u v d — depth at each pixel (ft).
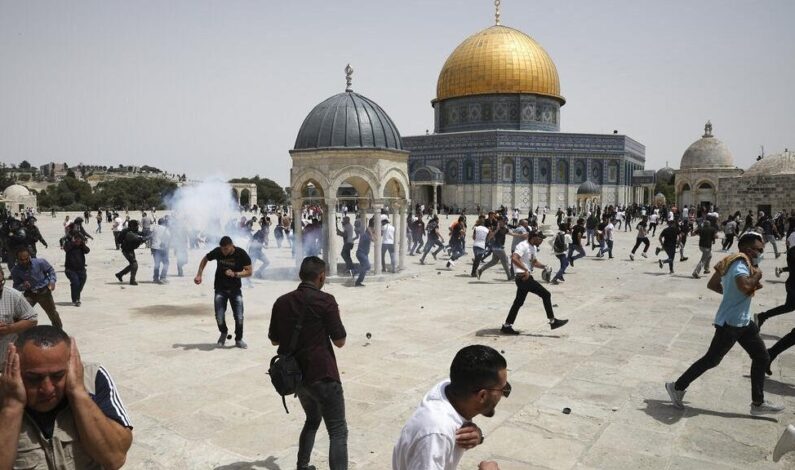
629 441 18.99
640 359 28.53
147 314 38.81
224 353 29.25
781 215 115.55
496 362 9.09
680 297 46.57
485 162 215.10
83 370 9.09
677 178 217.36
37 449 8.57
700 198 213.46
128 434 9.13
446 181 223.51
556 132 215.72
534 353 29.60
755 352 20.61
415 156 228.84
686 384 21.53
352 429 19.89
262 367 26.96
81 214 228.63
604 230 77.41
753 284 20.03
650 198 268.41
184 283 53.42
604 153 219.82
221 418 20.86
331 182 55.11
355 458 17.71
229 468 17.02
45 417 8.64
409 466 8.85
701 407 22.04
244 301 44.01
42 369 8.22
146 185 317.42
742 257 20.44
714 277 21.29
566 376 25.82
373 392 23.68
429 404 9.14
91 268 64.95
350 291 49.14
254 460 17.54
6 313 17.97
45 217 210.59
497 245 54.60
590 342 31.86
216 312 30.19
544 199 216.54
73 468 8.73
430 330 34.65
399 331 34.40
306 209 171.83
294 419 20.83
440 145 223.51
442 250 86.94
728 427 20.13
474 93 222.07
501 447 18.52
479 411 9.20
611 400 22.79
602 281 55.98
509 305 42.80
